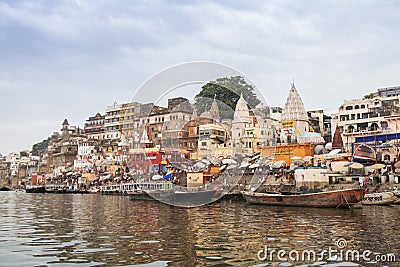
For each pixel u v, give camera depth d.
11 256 14.83
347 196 33.62
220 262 13.80
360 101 65.56
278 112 71.81
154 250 15.75
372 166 44.94
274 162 47.78
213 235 19.52
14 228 22.88
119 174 87.12
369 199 37.50
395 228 22.08
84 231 21.22
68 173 105.38
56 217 29.83
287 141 61.19
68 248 16.28
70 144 120.88
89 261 13.97
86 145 114.06
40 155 155.88
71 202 51.78
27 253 15.35
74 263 13.70
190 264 13.53
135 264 13.53
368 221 25.44
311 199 35.44
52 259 14.30
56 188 99.06
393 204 37.22
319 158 52.06
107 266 13.29
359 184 41.56
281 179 46.75
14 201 56.00
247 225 23.42
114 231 21.05
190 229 21.66
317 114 80.06
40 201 55.44
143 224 24.11
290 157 52.69
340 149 52.38
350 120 65.44
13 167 157.25
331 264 13.59
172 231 20.89
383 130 60.19
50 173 118.06
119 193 72.81
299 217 27.88
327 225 23.48
